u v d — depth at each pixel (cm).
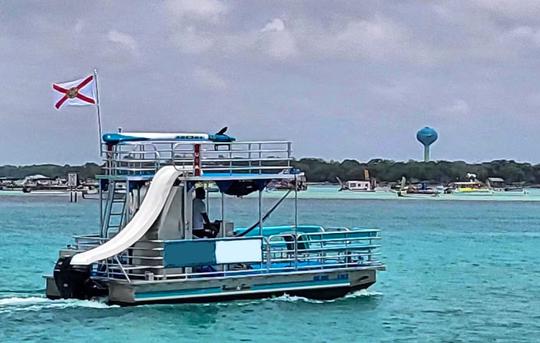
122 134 2877
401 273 4316
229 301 2781
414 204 19725
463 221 11100
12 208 13825
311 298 2920
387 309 2972
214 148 2856
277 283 2841
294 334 2528
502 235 8056
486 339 2584
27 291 3356
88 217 10588
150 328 2538
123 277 2692
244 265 2838
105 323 2572
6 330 2500
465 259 5278
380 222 10525
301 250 2877
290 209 15100
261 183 2905
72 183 17238
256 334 2508
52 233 7381
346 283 2967
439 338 2581
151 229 2731
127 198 2836
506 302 3300
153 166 2859
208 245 2725
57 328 2523
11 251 5453
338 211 14350
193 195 2848
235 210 12875
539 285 3866
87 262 2641
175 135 2884
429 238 7475
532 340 2577
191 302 2719
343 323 2691
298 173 2942
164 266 2658
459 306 3173
